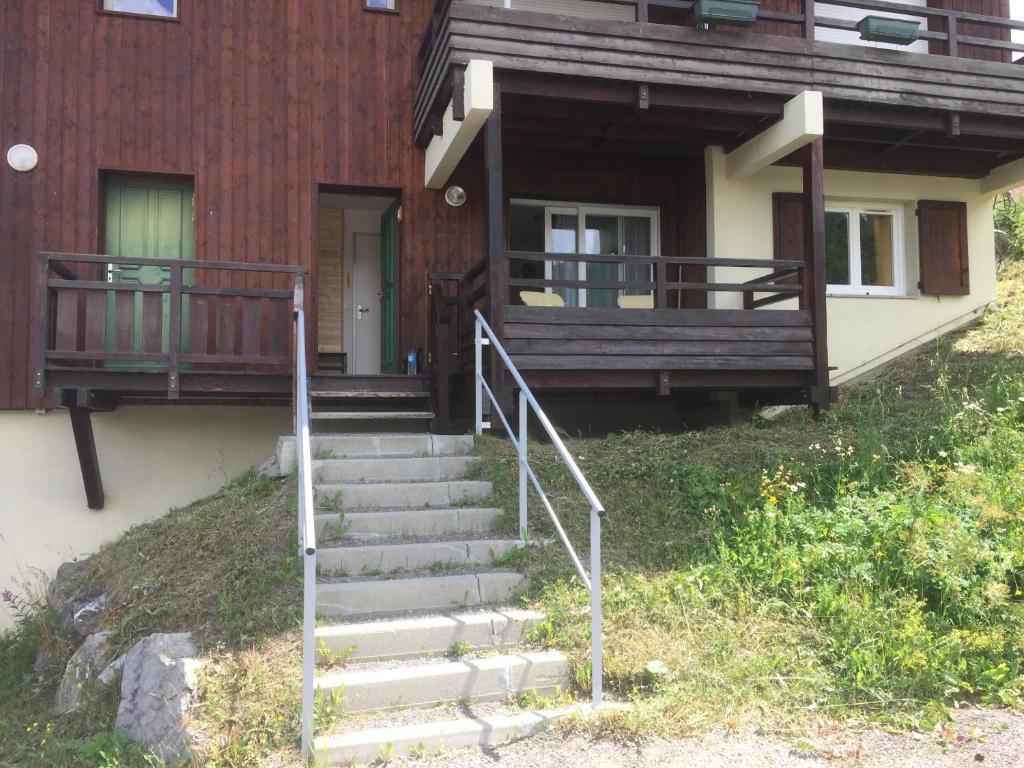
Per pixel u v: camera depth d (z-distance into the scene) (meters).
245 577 4.62
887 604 4.62
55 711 4.53
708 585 4.83
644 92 7.13
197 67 8.23
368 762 3.48
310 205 8.42
